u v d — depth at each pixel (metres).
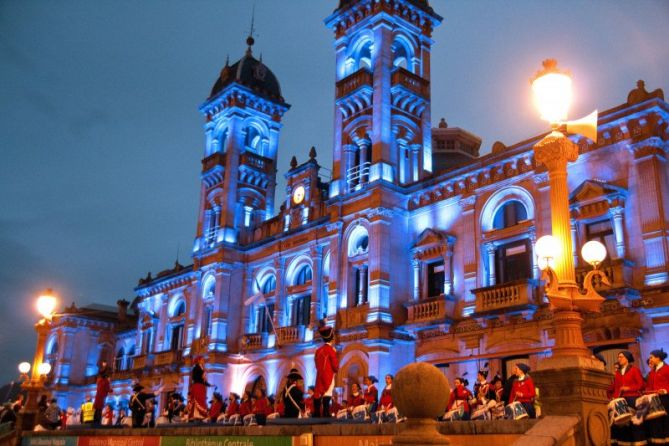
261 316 39.56
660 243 21.83
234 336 39.84
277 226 40.03
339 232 33.03
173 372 43.66
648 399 11.44
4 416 27.41
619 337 21.81
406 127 33.50
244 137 44.72
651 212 22.30
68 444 21.39
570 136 25.19
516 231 26.52
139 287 52.06
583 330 22.78
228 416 25.67
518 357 25.42
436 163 39.00
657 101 22.67
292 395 18.62
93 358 59.75
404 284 30.48
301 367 34.47
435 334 28.55
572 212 24.22
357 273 32.41
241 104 44.62
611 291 21.77
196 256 43.41
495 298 25.89
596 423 9.33
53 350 60.16
